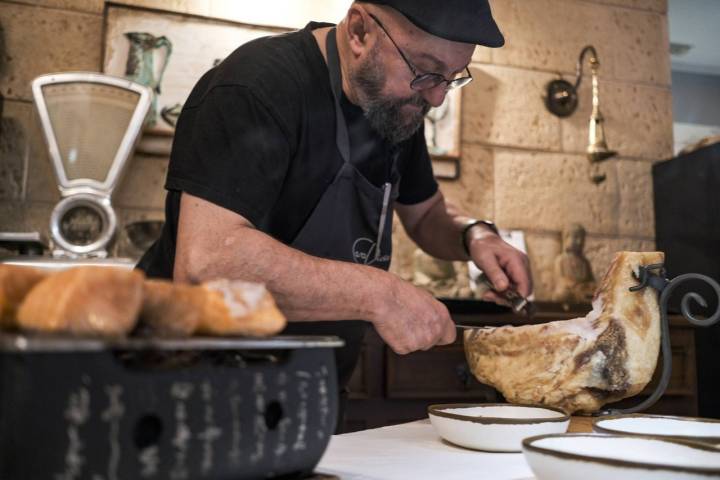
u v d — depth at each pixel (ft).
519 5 10.05
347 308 3.63
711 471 1.85
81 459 1.48
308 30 4.59
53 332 1.49
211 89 3.95
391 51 4.02
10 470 1.42
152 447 1.59
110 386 1.54
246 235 3.55
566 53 10.16
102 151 6.91
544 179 9.84
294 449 1.90
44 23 8.23
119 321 1.51
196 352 1.80
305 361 1.97
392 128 4.39
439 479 2.46
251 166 3.75
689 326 8.14
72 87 6.91
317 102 4.24
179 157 3.85
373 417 7.35
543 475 2.14
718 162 8.89
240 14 8.77
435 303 3.81
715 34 10.98
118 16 8.30
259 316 1.84
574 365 3.59
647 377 3.63
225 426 1.72
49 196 8.04
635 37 10.55
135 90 7.04
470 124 9.62
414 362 7.41
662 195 10.07
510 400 3.78
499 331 3.84
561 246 9.80
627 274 3.65
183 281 3.55
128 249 8.13
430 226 5.75
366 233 4.75
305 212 4.47
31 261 6.05
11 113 8.04
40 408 1.44
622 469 1.94
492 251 5.11
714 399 8.99
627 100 10.43
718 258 8.91
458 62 4.06
